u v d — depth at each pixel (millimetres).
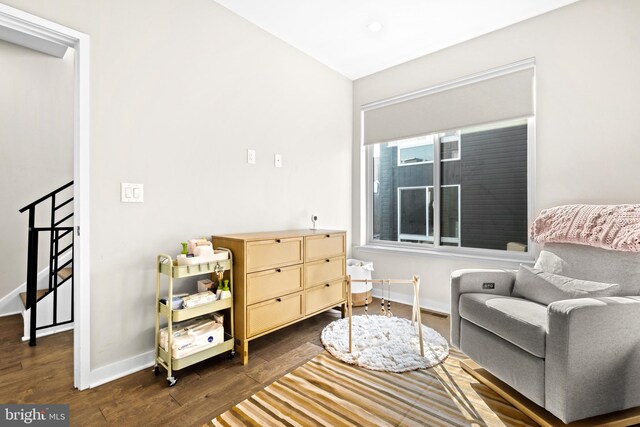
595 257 1769
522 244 2713
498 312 1641
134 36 1930
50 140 3328
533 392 1438
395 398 1641
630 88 2137
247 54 2582
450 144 3119
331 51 3090
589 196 2289
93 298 1784
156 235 2043
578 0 2324
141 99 1962
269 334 2492
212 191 2346
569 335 1295
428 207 3283
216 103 2367
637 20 2113
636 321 1407
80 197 1722
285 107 2918
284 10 2467
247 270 2053
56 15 1639
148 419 1486
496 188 2848
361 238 3723
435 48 3031
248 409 1558
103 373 1821
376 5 2412
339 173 3574
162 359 1868
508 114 2652
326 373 1887
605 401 1359
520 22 2596
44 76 3312
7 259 3068
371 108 3586
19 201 3143
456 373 1883
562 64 2398
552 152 2447
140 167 1961
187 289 2209
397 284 3367
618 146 2180
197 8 2248
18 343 2330
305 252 2465
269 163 2771
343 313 2857
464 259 2875
